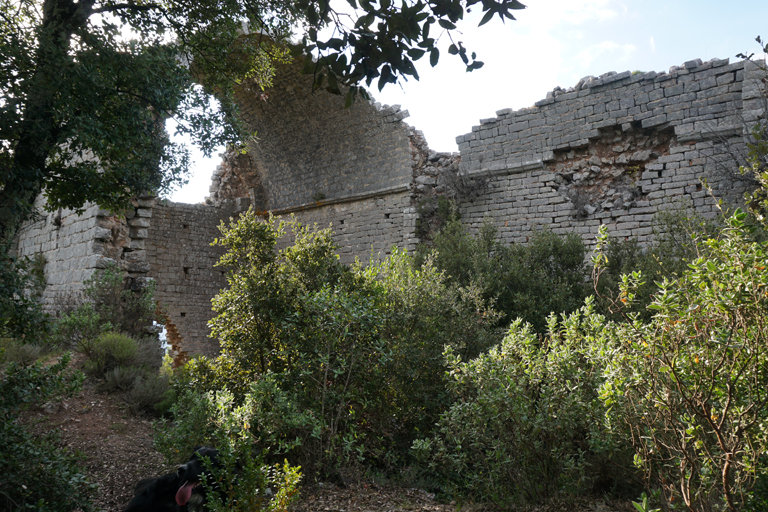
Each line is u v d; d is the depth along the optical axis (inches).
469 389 221.3
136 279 507.5
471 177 637.3
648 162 541.0
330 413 242.2
